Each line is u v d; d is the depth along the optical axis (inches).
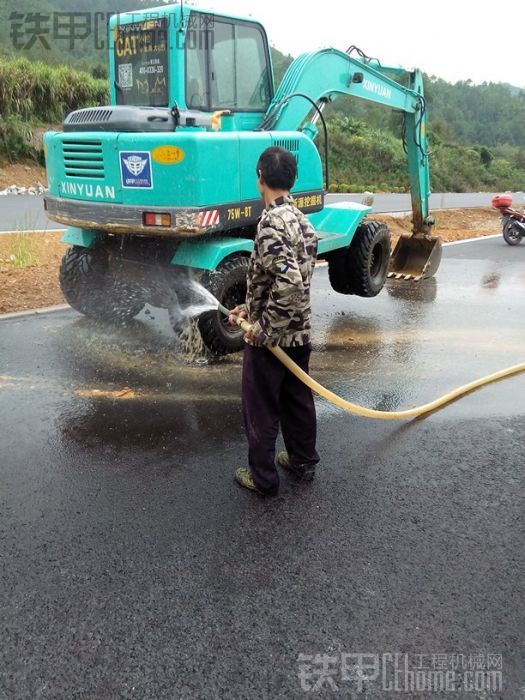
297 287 107.3
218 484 130.6
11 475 133.0
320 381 190.2
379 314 266.4
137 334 225.9
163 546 110.0
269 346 114.0
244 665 85.7
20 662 85.7
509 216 463.8
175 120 189.3
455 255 420.2
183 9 191.9
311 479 133.4
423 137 336.5
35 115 765.9
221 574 103.2
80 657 86.6
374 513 121.6
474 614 95.7
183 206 175.0
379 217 591.8
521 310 275.7
